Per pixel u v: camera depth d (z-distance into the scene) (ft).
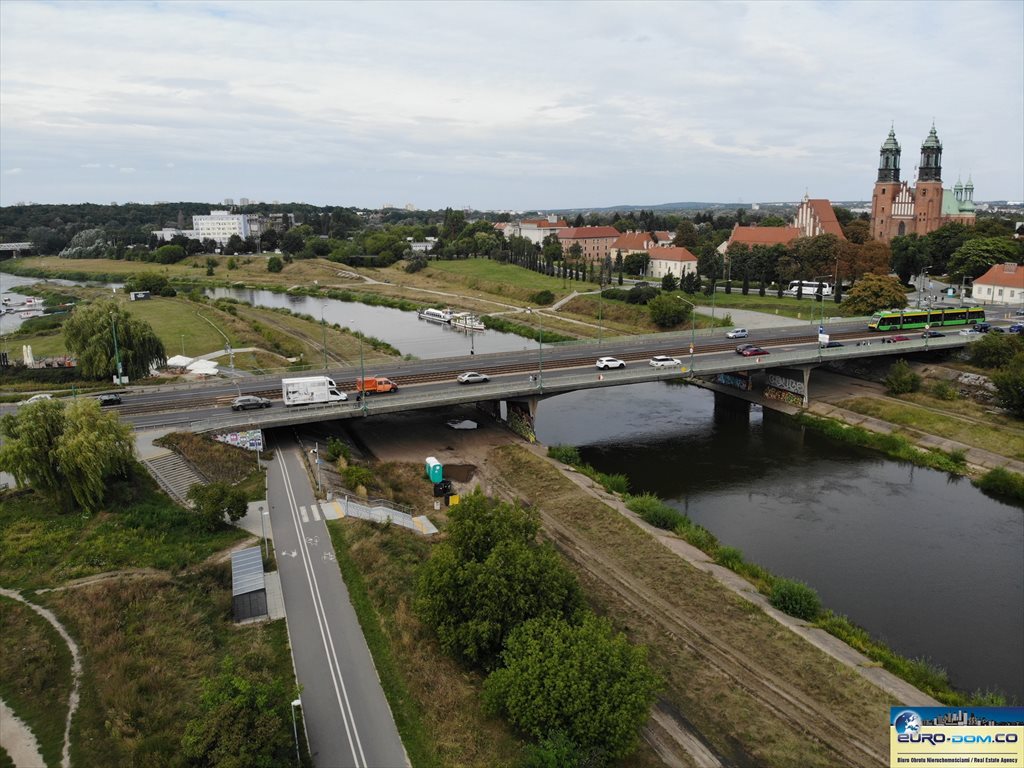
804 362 425.28
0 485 246.27
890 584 240.32
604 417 437.17
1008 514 297.12
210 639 171.42
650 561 237.04
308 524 232.53
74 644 164.86
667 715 164.76
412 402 330.95
